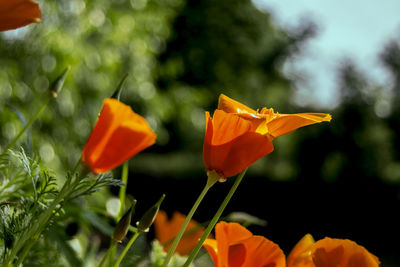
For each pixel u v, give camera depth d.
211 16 9.67
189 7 9.52
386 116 10.66
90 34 3.86
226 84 10.67
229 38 9.93
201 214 9.38
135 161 11.41
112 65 3.95
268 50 13.28
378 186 8.91
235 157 0.51
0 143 2.72
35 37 3.26
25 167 0.54
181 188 10.17
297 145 9.62
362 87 9.56
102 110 0.42
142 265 0.87
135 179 10.59
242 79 11.04
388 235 8.59
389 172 9.01
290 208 9.16
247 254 0.55
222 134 0.51
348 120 9.38
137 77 4.24
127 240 0.69
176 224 0.92
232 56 10.12
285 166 10.10
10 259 0.47
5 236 0.54
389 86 12.43
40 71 3.30
